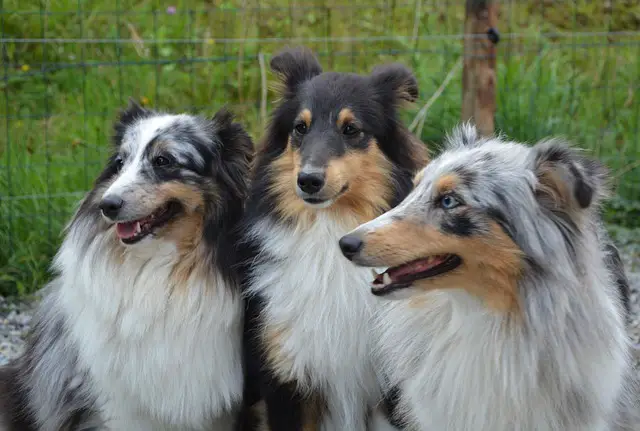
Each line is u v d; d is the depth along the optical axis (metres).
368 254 1.28
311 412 1.48
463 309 1.30
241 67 2.48
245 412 1.54
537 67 2.42
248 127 2.32
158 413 1.47
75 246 1.47
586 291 1.28
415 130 2.23
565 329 1.28
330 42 2.65
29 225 1.98
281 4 2.82
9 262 1.93
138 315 1.44
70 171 2.10
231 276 1.46
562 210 1.28
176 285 1.44
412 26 2.76
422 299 1.33
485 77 2.04
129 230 1.43
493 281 1.28
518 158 1.29
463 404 1.31
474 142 1.36
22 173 2.06
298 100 1.49
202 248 1.45
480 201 1.27
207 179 1.47
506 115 2.27
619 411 1.39
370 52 2.46
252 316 1.47
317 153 1.42
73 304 1.47
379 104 1.48
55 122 2.31
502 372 1.30
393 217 1.29
